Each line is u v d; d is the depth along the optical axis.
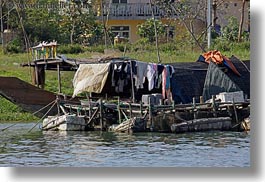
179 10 124.00
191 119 78.00
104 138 72.50
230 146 64.25
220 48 112.38
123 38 125.25
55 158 58.16
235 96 81.50
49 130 81.94
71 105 84.38
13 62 108.88
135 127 77.00
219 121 78.06
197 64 87.81
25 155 60.28
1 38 124.44
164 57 108.44
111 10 133.25
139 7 133.75
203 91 84.94
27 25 123.44
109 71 83.75
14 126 87.00
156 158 56.97
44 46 89.75
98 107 80.44
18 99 86.62
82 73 85.19
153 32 123.81
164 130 77.12
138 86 84.50
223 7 132.25
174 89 84.44
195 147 63.84
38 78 91.88
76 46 115.19
